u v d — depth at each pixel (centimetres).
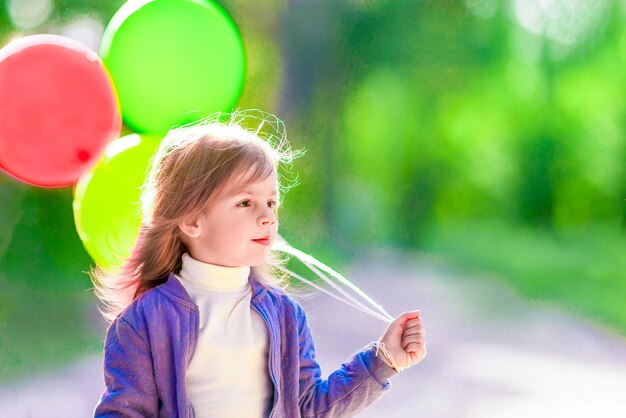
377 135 1364
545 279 967
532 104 1415
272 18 1129
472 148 1438
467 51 1379
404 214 1348
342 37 1238
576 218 1393
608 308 804
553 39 1367
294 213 1141
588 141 1402
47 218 734
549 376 564
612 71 1354
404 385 537
